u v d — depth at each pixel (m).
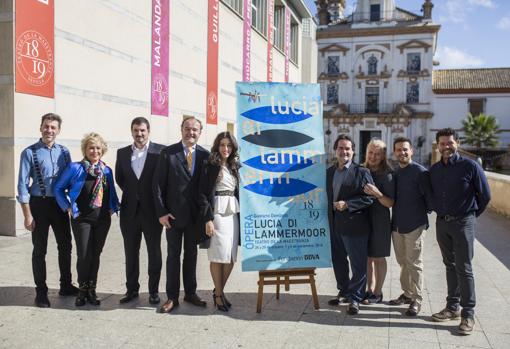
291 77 26.56
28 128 7.96
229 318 4.60
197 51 14.65
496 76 41.75
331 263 4.94
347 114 43.75
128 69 10.96
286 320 4.57
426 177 4.68
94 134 4.91
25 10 7.82
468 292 4.30
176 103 13.45
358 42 44.41
